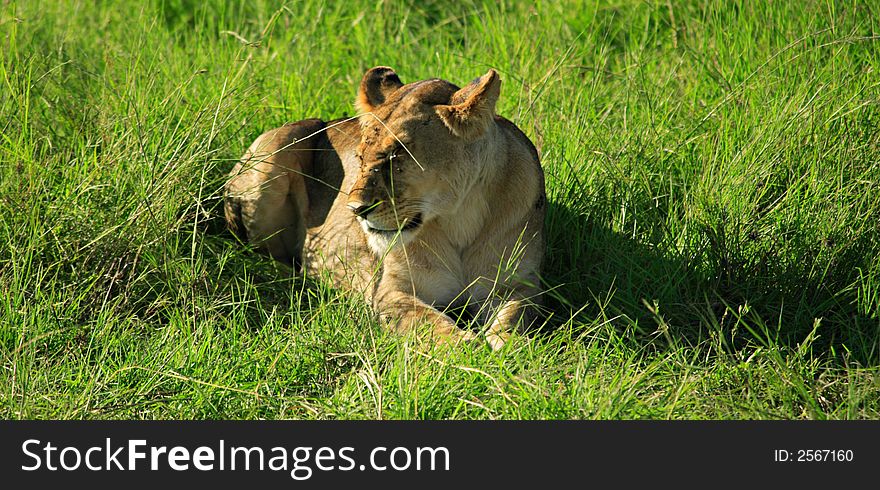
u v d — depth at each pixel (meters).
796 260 8.63
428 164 7.73
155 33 12.95
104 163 8.91
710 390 7.08
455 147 7.84
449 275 8.63
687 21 12.13
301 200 9.60
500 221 8.55
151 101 10.10
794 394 6.96
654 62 11.84
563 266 9.28
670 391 6.92
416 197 7.78
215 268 8.80
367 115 7.94
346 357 7.48
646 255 8.86
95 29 13.24
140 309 8.22
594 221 9.34
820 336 7.79
